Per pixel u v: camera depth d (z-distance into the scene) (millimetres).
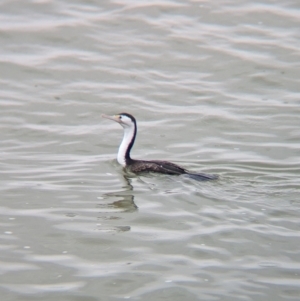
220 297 12133
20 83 22250
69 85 22234
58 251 13625
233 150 18953
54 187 16422
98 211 15250
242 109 21234
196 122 20531
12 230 14344
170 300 12078
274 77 22812
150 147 19156
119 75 22797
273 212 15156
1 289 12367
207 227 14539
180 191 16234
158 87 22281
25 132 19797
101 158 18375
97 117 20766
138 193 16156
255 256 13461
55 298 12133
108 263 13234
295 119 20672
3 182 16609
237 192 16172
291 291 12328
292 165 17938
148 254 13547
